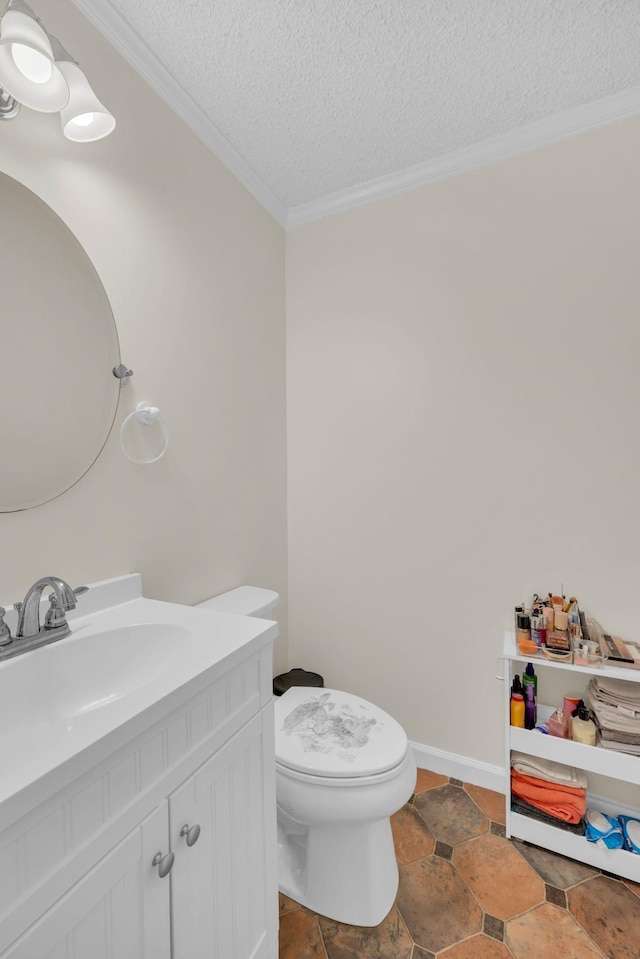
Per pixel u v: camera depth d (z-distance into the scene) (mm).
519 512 1596
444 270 1706
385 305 1818
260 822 950
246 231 1740
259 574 1831
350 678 1934
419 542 1772
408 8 1130
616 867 1287
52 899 517
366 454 1868
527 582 1587
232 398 1660
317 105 1435
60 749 537
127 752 620
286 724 1293
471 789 1655
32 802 483
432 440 1737
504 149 1583
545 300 1544
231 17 1150
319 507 1982
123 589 1161
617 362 1445
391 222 1803
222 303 1601
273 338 1934
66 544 1049
